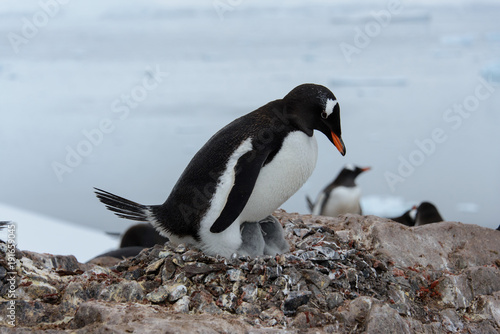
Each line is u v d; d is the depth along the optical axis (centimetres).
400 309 500
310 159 496
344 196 1386
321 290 482
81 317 434
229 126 497
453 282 540
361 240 617
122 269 537
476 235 634
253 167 462
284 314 463
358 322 460
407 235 616
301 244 559
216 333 411
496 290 553
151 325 407
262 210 498
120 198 518
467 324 513
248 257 488
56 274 518
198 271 479
